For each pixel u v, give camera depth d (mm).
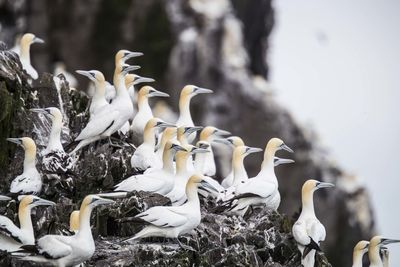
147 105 33438
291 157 60312
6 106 29922
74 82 48188
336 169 61156
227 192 30781
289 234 30297
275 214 30781
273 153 31453
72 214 27656
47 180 29078
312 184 30047
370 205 61375
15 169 29484
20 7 61094
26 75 33469
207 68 63188
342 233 59781
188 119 34812
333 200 59812
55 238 24922
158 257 26938
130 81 33688
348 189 60625
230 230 29719
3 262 25188
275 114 61875
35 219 27766
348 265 59875
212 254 28422
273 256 29672
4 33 60500
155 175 28797
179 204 29344
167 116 60469
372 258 31078
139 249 26906
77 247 24969
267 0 72688
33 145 28281
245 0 71312
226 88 62656
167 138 31328
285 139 61219
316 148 61906
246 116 61781
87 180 29703
